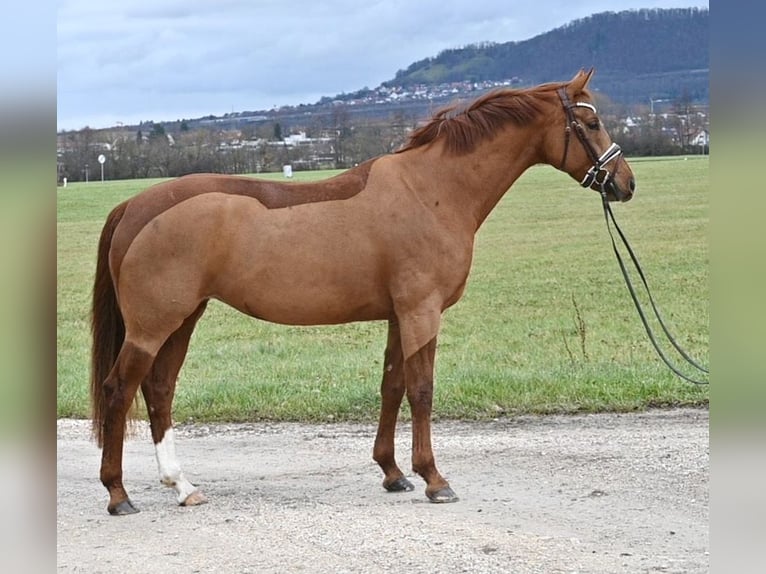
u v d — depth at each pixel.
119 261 6.16
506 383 10.03
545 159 6.76
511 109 6.59
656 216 29.03
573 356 12.35
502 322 16.02
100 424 6.39
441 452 7.96
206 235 6.10
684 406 9.47
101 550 5.56
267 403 9.76
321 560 5.32
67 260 24.06
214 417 9.55
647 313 16.20
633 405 9.42
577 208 31.83
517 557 5.30
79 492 7.03
